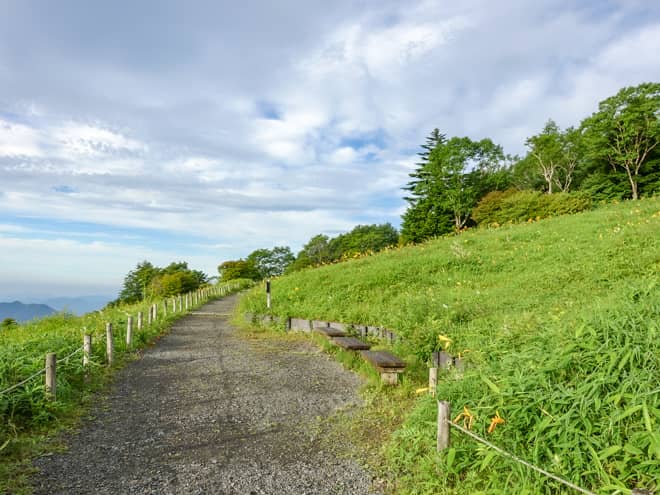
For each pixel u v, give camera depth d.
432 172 44.47
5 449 4.24
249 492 3.54
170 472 3.90
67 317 15.80
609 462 3.05
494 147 45.41
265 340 11.30
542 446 3.29
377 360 6.59
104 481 3.72
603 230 15.45
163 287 45.44
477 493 3.17
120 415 5.47
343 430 4.92
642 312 4.47
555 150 44.12
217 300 29.08
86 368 6.81
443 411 3.69
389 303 11.77
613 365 3.60
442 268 14.82
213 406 5.84
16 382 5.40
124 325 11.19
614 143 37.34
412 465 3.88
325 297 13.73
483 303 9.54
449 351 7.00
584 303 7.82
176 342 11.26
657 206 18.20
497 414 3.64
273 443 4.58
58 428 4.89
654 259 10.09
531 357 4.33
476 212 35.84
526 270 13.00
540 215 27.56
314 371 7.83
